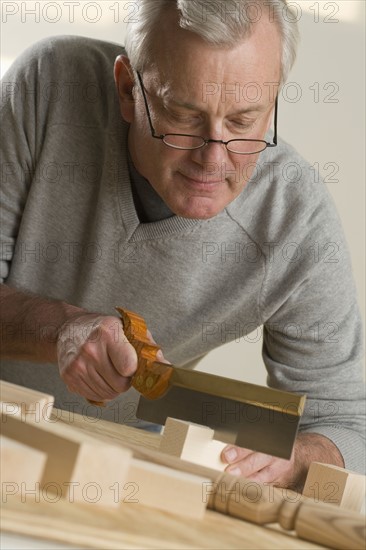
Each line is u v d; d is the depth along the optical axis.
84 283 1.71
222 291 1.72
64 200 1.69
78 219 1.70
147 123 1.43
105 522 0.79
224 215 1.63
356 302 1.77
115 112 1.63
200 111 1.30
